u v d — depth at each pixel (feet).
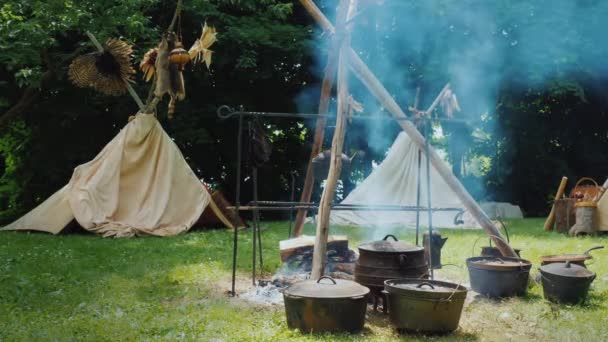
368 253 18.25
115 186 38.09
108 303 18.86
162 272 24.06
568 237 36.45
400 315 15.80
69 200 37.78
